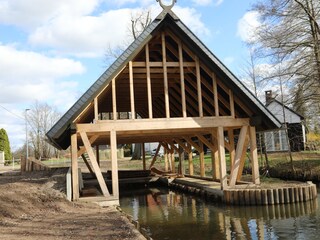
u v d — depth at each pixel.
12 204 9.48
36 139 61.28
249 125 14.31
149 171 24.38
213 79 13.95
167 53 14.71
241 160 14.84
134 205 15.16
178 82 16.08
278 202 13.11
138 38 12.78
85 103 12.34
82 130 12.77
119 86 15.73
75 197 12.32
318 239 8.58
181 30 13.16
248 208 12.73
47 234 6.89
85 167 32.09
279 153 30.31
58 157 53.97
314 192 14.04
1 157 37.50
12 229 7.29
